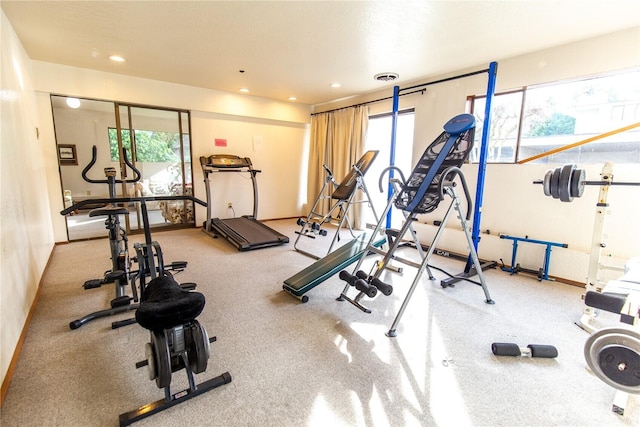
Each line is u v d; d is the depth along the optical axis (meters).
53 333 2.07
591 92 2.96
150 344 1.39
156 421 1.38
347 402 1.51
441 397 1.56
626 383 1.39
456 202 2.30
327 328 2.20
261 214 6.16
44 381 1.62
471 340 2.07
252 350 1.92
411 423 1.40
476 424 1.40
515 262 3.43
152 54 3.43
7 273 1.83
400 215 4.84
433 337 2.10
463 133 2.37
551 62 3.04
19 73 2.88
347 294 2.79
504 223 3.56
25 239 2.39
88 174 4.39
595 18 2.42
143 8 2.40
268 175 6.11
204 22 2.63
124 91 4.32
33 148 3.22
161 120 4.85
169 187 5.09
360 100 5.30
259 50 3.26
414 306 2.57
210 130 5.29
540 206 3.27
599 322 2.30
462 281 3.14
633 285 1.77
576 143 2.87
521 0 2.17
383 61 3.51
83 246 4.09
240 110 5.41
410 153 4.68
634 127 2.54
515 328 2.23
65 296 2.63
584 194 2.98
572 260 3.06
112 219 2.52
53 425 1.36
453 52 3.20
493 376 1.72
